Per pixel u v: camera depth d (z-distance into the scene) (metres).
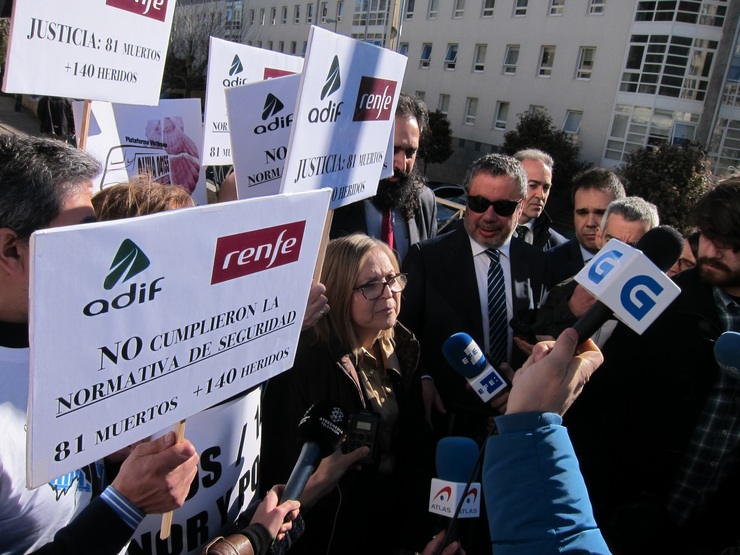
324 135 1.82
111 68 2.39
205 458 1.58
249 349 1.33
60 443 1.01
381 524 2.00
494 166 2.58
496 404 1.91
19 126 15.91
